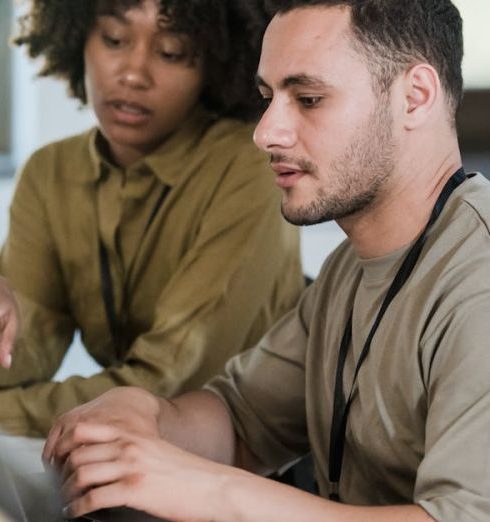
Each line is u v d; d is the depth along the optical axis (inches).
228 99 85.9
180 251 84.2
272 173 83.2
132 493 53.2
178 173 84.2
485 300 54.8
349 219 60.4
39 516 51.0
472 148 154.8
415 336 56.9
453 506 52.1
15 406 79.5
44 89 188.9
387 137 58.2
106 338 88.5
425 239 59.2
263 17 84.0
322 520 52.4
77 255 87.4
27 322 87.6
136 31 81.5
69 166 88.4
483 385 53.4
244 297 81.9
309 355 66.9
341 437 62.8
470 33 160.6
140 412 63.1
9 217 90.3
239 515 52.9
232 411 70.3
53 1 88.7
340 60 57.1
